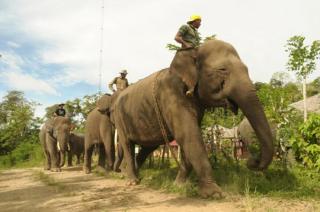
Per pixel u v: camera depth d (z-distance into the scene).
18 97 59.66
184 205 6.97
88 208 7.08
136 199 7.81
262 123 7.23
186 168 8.59
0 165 31.89
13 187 11.28
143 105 9.54
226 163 10.74
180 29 8.39
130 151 10.60
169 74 8.57
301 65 13.82
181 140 8.08
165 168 12.59
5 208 7.77
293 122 10.56
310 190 7.51
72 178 12.81
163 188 8.99
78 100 33.59
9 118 45.78
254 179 8.36
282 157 9.44
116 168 13.29
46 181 12.03
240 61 7.82
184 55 8.12
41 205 7.82
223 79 7.69
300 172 8.63
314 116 9.05
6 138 40.97
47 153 19.16
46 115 43.34
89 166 15.09
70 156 20.69
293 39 13.92
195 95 8.22
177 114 8.18
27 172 17.72
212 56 7.91
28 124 43.09
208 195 7.48
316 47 13.69
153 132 9.47
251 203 6.59
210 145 11.55
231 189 7.71
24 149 32.91
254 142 9.94
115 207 7.08
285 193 7.39
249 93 7.37
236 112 7.89
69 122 18.06
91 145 15.09
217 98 7.84
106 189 9.52
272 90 13.45
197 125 8.11
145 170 12.54
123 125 10.67
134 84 10.72
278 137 9.59
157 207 6.91
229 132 15.77
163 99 8.59
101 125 14.17
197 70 8.00
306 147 8.93
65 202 7.95
